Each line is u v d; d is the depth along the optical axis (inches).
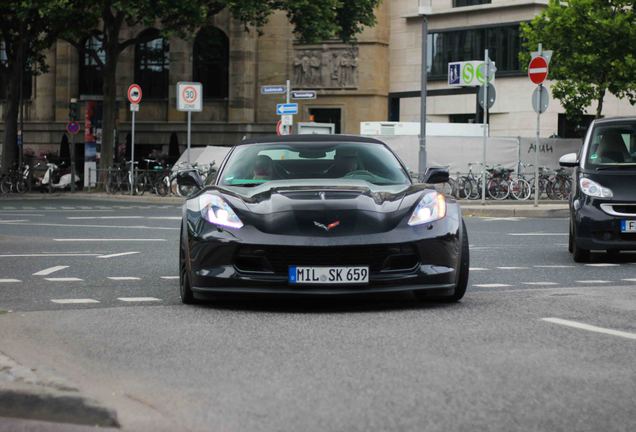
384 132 1722.4
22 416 227.9
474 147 1524.4
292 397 244.2
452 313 381.4
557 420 223.8
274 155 451.5
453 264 402.0
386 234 390.0
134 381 263.1
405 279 391.9
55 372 254.8
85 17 1847.9
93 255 647.8
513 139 1533.0
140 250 685.3
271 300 428.5
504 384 257.0
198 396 246.2
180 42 2393.0
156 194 1642.5
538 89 1199.6
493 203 1416.1
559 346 309.0
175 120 2407.7
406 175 446.0
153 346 313.1
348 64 2330.2
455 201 422.0
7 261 606.9
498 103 2226.9
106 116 1845.5
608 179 615.8
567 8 1588.3
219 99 2377.0
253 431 215.5
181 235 419.2
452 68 2052.2
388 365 280.5
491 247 719.7
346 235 387.5
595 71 1593.3
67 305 414.3
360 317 372.8
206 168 1582.2
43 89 2504.9
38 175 2023.9
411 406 235.0
